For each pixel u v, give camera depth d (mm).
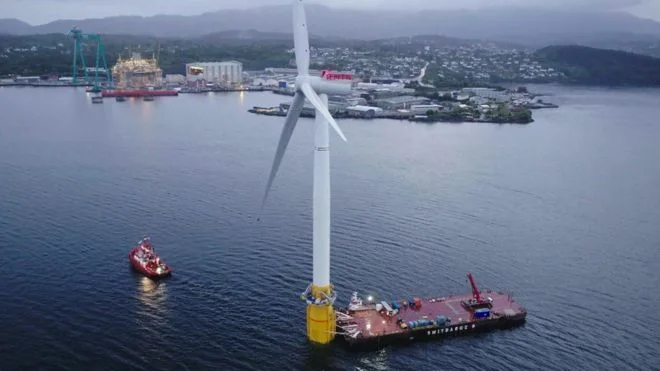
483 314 124312
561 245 177875
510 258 164500
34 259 153250
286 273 146750
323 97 105312
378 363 110812
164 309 127188
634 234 191000
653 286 149000
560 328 125625
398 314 124562
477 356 114125
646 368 111188
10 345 111188
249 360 109438
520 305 135250
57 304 128000
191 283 140500
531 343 119312
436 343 118625
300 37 104375
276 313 126625
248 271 147750
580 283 149375
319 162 107000
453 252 166875
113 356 108875
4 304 127312
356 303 127938
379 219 196125
